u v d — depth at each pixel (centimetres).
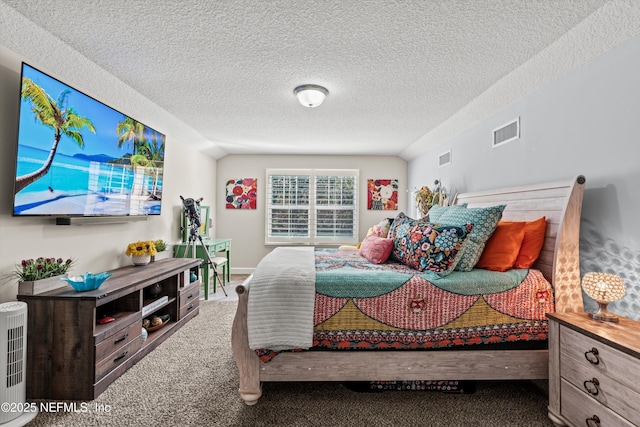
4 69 186
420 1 158
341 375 173
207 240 466
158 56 217
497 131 288
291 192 561
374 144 477
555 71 210
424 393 190
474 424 161
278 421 163
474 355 176
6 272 187
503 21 173
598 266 183
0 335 151
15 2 162
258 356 172
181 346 254
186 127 388
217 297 407
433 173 443
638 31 160
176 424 160
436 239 197
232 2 160
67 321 181
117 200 271
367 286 177
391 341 173
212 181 537
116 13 170
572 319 155
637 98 162
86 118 232
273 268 193
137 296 232
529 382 203
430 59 217
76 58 216
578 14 166
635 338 129
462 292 177
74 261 237
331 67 231
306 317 168
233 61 223
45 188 200
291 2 160
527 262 199
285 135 428
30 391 181
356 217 562
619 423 124
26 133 186
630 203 165
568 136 205
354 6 162
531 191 221
